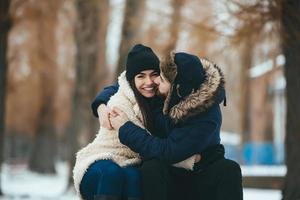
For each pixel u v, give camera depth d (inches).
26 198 805.9
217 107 215.3
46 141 1768.0
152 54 219.6
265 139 1892.2
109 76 1104.2
